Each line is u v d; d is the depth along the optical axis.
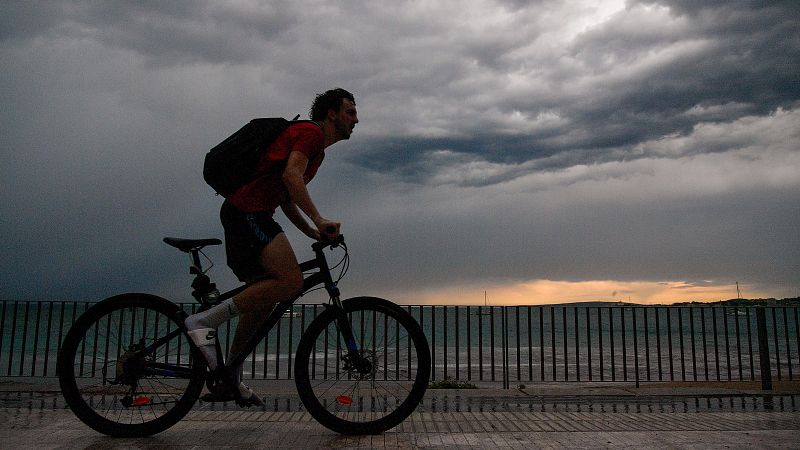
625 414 3.26
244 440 2.41
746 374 10.36
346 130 2.89
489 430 2.68
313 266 2.75
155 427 2.56
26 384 5.57
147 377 2.66
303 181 2.58
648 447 2.28
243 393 2.62
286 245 2.61
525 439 2.43
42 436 2.48
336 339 2.83
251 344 2.66
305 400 2.62
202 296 2.69
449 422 2.92
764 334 5.72
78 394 2.62
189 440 2.41
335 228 2.54
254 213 2.60
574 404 4.82
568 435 2.53
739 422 2.96
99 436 2.49
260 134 2.59
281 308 2.70
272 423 2.84
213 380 2.60
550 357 15.08
